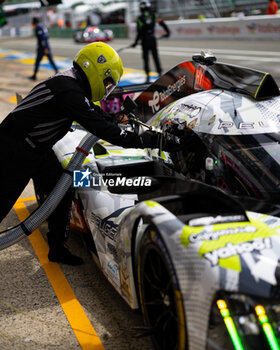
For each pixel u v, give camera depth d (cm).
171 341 204
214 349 175
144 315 222
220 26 2005
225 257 179
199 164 264
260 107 268
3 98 931
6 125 265
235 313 171
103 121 257
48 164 295
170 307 197
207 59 313
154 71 1212
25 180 270
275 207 224
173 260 187
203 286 174
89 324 253
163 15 2492
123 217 242
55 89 255
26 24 3916
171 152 289
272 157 244
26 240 365
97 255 299
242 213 205
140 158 333
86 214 303
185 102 302
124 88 473
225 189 247
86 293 286
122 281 246
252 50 1478
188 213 226
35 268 319
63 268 319
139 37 1022
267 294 168
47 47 1151
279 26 1734
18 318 261
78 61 262
